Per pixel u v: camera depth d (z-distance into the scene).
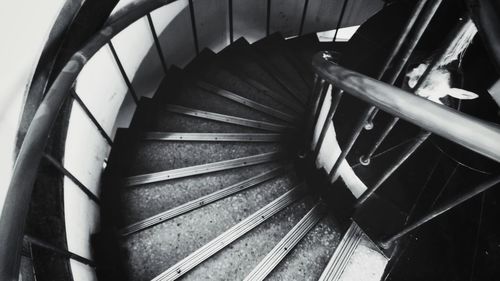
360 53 2.40
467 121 0.74
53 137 1.51
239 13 3.62
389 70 2.26
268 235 1.89
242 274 1.80
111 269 1.87
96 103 2.06
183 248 1.95
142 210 2.17
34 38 1.34
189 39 3.19
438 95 1.58
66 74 1.33
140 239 1.98
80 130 1.86
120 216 2.14
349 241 1.71
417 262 1.67
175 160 2.45
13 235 0.86
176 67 3.10
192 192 2.24
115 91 2.33
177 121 2.73
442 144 1.89
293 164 2.22
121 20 1.74
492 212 1.77
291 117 2.84
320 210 1.87
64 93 1.27
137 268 1.89
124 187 2.24
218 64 3.37
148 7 1.93
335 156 1.99
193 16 3.00
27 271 1.20
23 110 1.29
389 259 1.67
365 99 0.95
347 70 1.10
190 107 2.89
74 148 1.78
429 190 1.85
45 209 1.38
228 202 2.09
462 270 1.63
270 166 2.29
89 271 1.76
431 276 1.64
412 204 1.81
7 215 0.89
